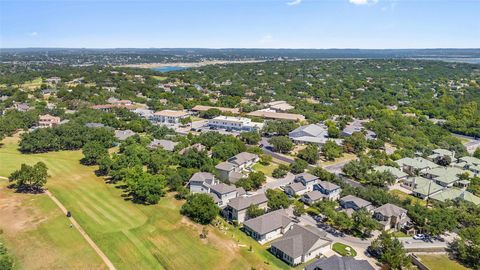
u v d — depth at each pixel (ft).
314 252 233.76
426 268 227.81
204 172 337.72
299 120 608.19
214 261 222.48
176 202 301.43
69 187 326.44
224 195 302.04
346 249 245.04
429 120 643.86
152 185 298.35
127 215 276.41
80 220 264.31
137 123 536.83
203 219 268.21
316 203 300.40
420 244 258.37
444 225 264.72
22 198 295.28
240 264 221.05
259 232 251.60
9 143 459.73
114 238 241.35
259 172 350.23
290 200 307.17
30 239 234.99
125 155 375.25
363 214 268.62
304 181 339.77
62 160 401.49
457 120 632.79
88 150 395.14
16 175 310.24
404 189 361.51
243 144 441.68
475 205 303.07
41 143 422.41
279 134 545.03
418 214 279.08
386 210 280.51
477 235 245.45
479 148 476.13
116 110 640.99
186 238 245.86
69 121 530.27
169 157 387.75
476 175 404.98
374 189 318.24
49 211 276.00
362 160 394.73
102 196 310.45
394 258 219.82
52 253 221.46
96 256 221.46
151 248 233.55
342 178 366.63
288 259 227.61
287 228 264.93
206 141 448.24
